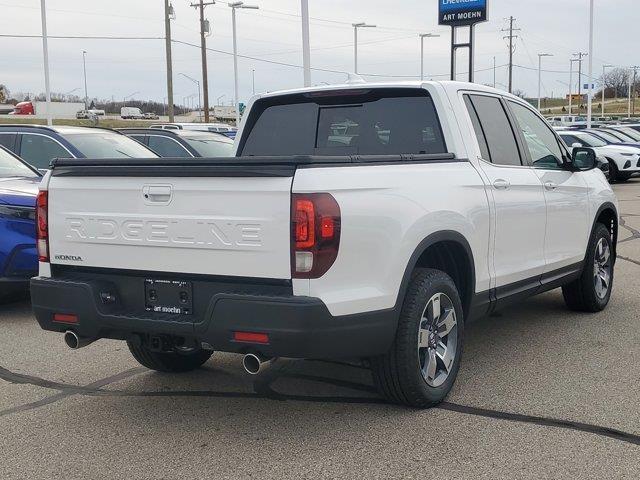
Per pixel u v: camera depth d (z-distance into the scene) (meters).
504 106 5.94
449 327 4.79
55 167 4.61
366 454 4.05
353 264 4.04
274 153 5.99
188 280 4.23
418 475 3.79
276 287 4.00
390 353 4.43
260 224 3.94
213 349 4.20
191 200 4.12
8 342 6.49
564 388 5.04
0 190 7.28
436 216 4.60
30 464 4.04
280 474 3.84
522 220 5.67
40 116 86.00
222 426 4.52
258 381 5.36
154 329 4.22
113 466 3.99
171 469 3.94
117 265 4.42
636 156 23.36
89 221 4.47
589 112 36.31
